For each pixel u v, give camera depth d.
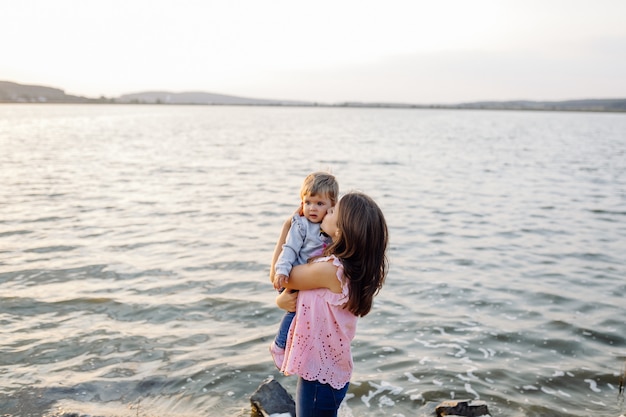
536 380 5.67
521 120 149.00
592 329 7.03
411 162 30.33
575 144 48.19
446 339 6.67
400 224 13.59
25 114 131.38
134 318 7.14
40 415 4.82
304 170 25.89
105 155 32.00
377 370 5.84
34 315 7.15
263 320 7.15
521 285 8.83
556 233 12.80
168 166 26.72
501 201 17.31
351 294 3.44
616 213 15.46
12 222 12.92
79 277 8.77
